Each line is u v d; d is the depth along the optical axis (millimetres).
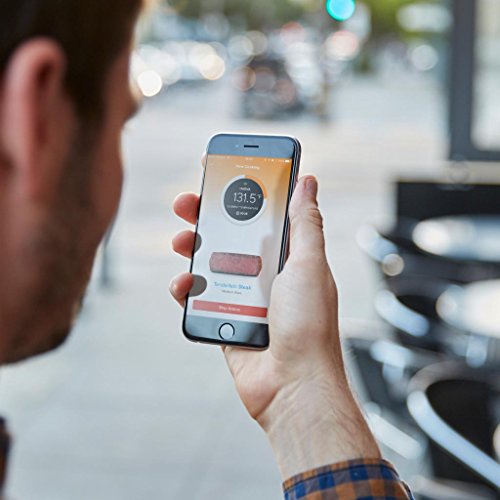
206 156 1375
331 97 23062
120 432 5023
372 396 3723
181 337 6566
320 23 22094
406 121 21891
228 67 30422
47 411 5262
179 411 5289
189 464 4676
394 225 5793
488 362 3980
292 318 1140
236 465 4664
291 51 22859
